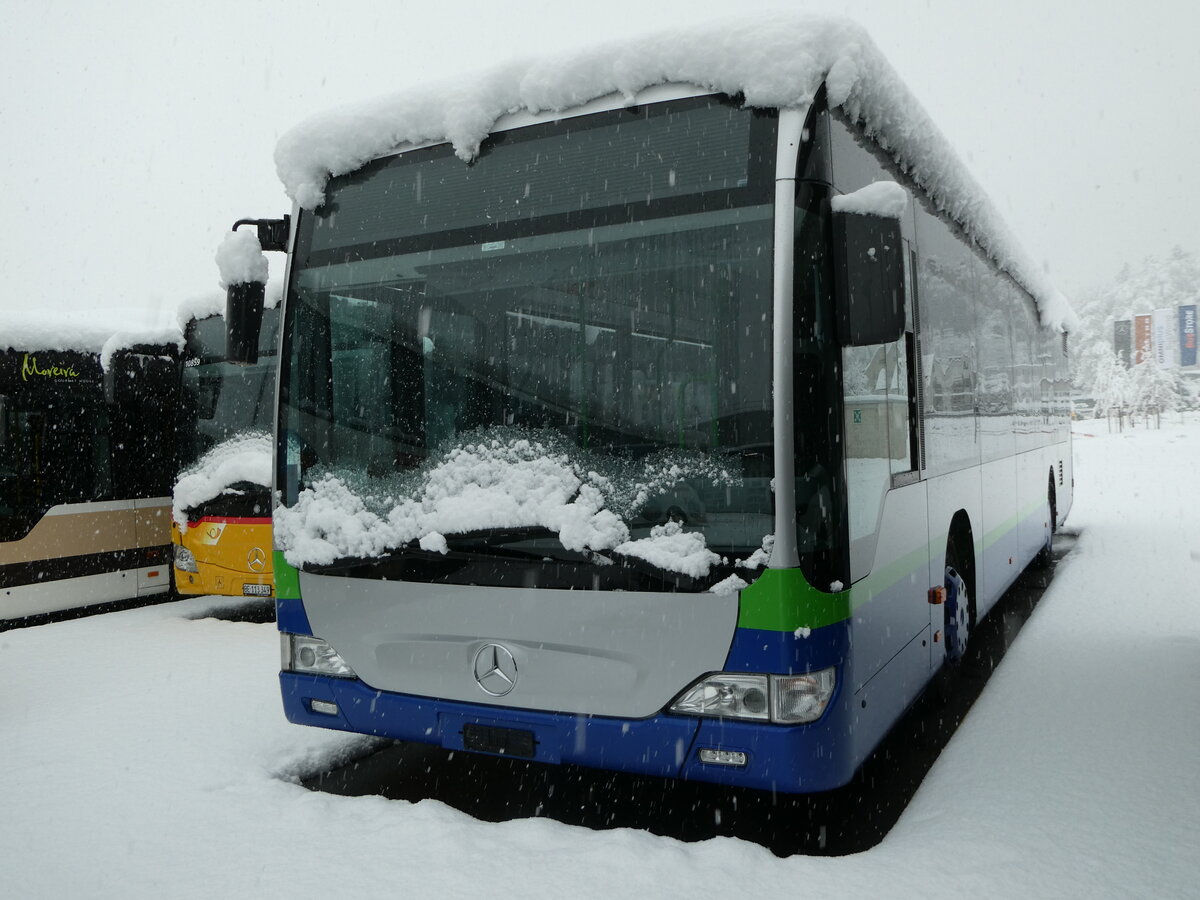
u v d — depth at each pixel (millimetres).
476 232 4023
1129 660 6090
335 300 4305
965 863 3381
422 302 4090
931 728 5324
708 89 3680
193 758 4723
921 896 3176
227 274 4395
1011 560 7570
